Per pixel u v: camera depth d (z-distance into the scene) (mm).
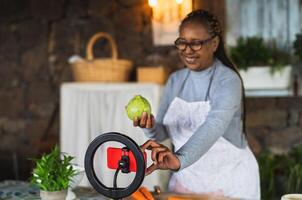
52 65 4082
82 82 3463
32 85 4145
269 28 3523
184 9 3309
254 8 3547
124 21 3852
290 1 3475
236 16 3582
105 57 3920
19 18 4133
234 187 2121
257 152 3551
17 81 4172
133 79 3830
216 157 2113
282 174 3225
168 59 3730
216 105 1883
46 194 1635
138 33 3814
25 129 4168
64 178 1646
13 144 4184
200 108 2105
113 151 1493
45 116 4113
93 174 1489
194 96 2137
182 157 1572
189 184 2148
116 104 3338
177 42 1966
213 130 1754
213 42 2008
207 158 2119
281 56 3480
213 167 2121
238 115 2092
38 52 4113
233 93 1910
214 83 2055
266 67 3301
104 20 3906
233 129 2082
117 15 3871
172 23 3623
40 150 3889
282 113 3494
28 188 1974
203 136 1709
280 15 3498
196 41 1924
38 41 4105
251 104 3525
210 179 2125
